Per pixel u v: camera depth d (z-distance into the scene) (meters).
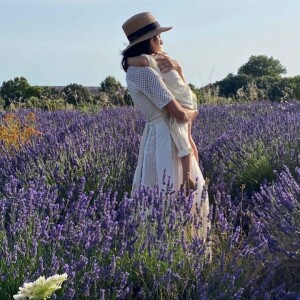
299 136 7.27
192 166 4.81
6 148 7.35
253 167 6.64
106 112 11.72
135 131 8.55
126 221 4.13
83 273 3.74
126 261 4.00
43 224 4.01
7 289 3.62
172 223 4.28
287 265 4.32
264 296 3.70
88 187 5.92
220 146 7.15
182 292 3.86
